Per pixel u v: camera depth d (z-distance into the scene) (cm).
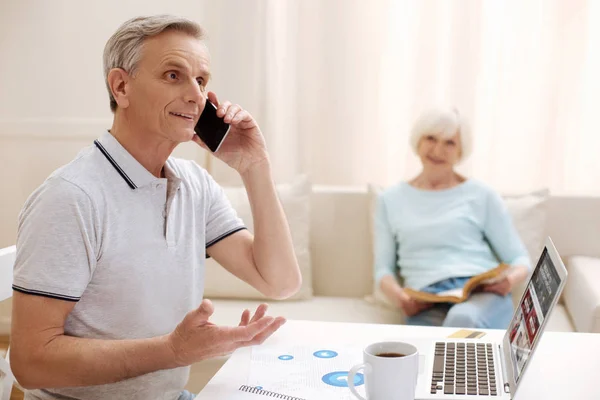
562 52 305
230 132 155
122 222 132
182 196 147
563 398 116
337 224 286
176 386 143
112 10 323
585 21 302
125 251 132
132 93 134
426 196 266
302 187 281
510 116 312
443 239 258
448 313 237
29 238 124
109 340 123
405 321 247
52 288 122
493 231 262
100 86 328
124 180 133
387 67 318
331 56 318
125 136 137
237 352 136
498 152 314
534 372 128
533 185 313
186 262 143
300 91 319
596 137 308
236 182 315
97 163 132
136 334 134
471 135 265
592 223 278
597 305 220
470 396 113
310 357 133
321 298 282
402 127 320
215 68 319
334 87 321
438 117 262
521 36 307
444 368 125
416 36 311
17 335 122
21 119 333
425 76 311
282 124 321
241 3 314
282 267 156
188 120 137
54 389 133
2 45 330
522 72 309
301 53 317
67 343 121
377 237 269
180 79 135
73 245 124
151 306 136
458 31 304
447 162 263
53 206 124
